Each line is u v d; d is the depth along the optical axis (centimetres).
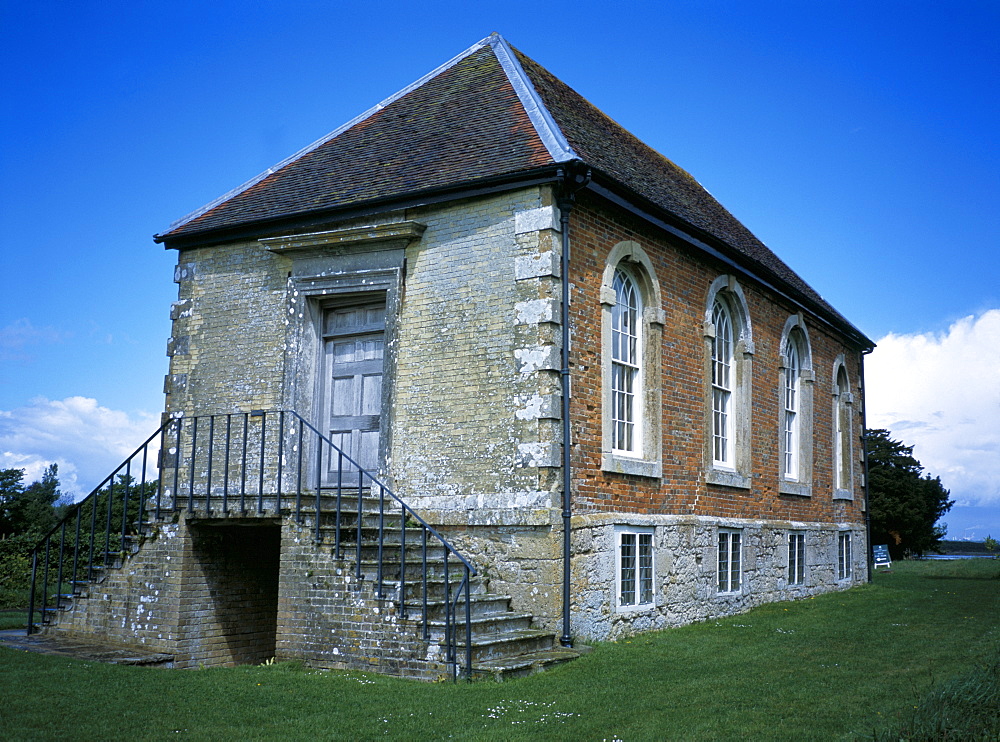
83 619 1199
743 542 1458
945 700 738
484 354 1105
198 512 1134
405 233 1166
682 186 1748
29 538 2006
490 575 1062
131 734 669
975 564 2727
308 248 1252
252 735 678
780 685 855
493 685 847
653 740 673
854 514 2062
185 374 1341
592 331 1141
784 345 1706
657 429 1255
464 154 1207
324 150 1449
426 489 1120
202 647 1145
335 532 1015
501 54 1451
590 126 1445
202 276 1355
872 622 1300
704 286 1410
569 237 1106
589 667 930
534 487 1043
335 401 1266
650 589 1199
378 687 840
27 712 713
